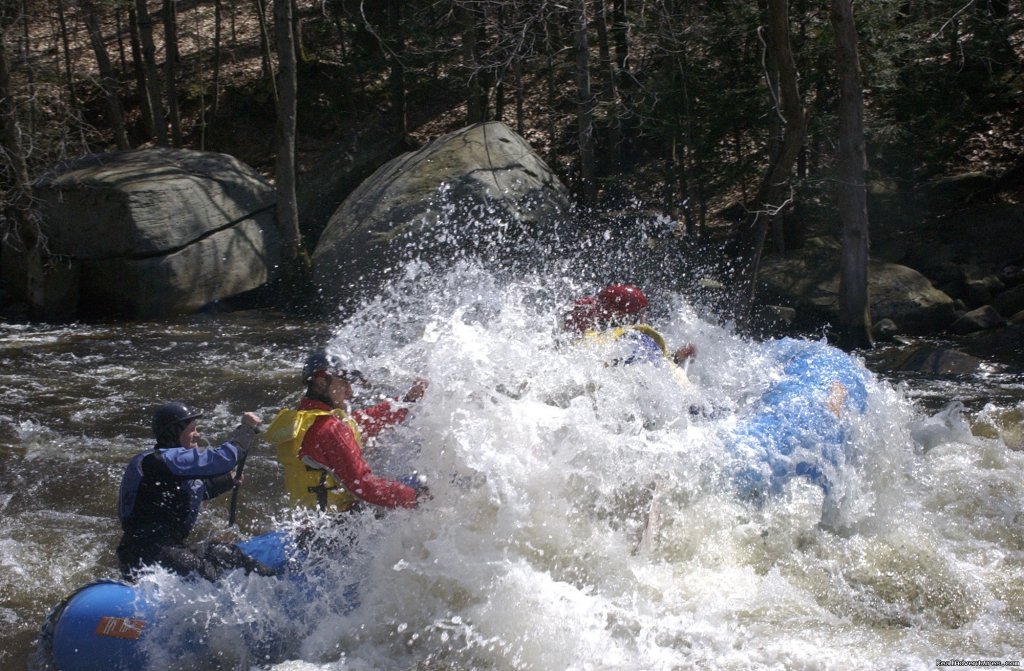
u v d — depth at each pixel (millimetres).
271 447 7754
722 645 4711
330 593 4797
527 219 13438
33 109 14305
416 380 5371
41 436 8102
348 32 17953
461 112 18984
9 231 13641
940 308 11727
